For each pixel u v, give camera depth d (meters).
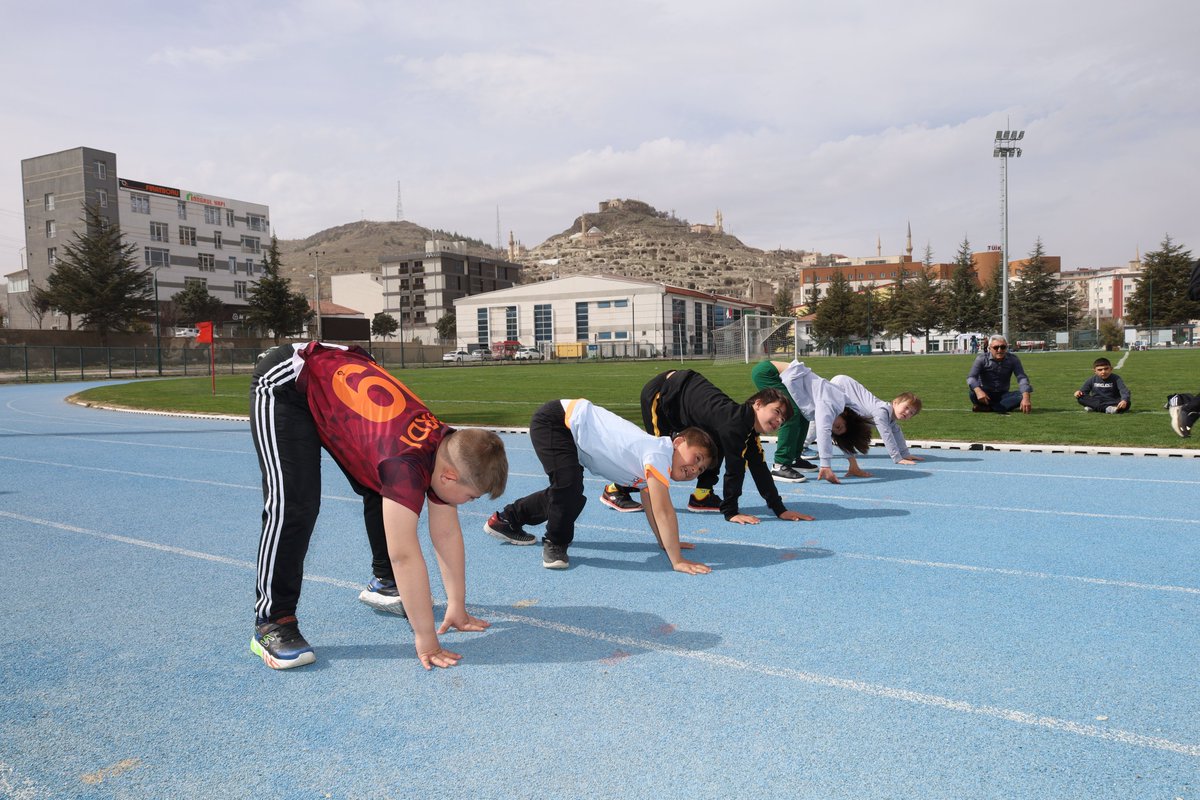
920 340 85.06
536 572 4.51
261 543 3.17
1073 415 12.25
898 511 6.08
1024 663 3.09
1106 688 2.85
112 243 59.94
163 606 3.99
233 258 87.00
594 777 2.29
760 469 5.63
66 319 72.00
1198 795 2.16
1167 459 8.33
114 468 8.99
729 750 2.44
